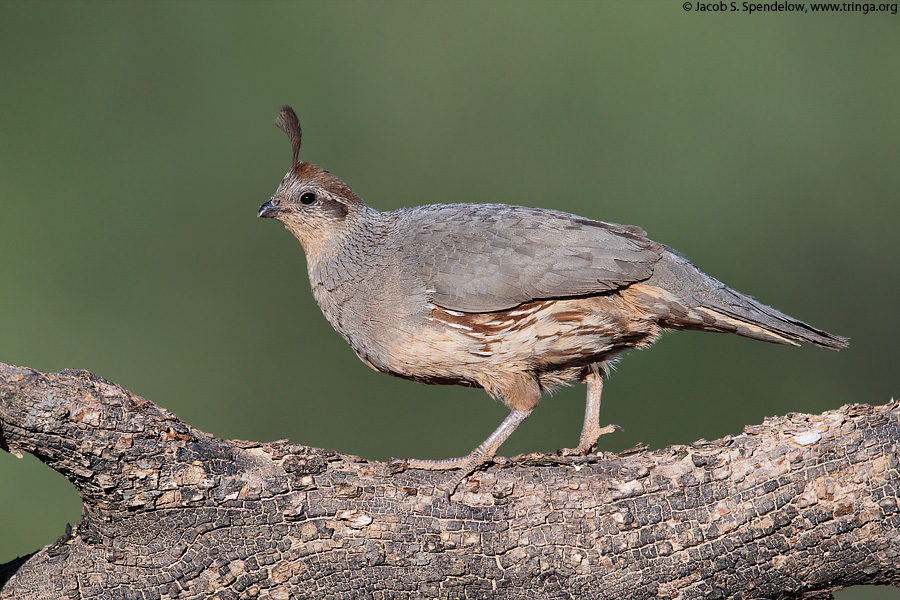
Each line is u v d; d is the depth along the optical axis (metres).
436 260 9.23
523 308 9.15
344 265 9.69
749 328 9.49
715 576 7.40
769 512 7.34
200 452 7.30
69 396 6.86
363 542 7.41
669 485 7.50
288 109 10.56
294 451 7.58
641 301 9.34
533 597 7.48
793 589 7.48
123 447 6.99
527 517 7.48
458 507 7.51
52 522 16.39
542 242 9.20
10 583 7.31
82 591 7.30
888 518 7.25
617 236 9.40
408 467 7.80
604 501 7.50
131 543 7.26
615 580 7.41
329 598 7.52
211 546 7.31
